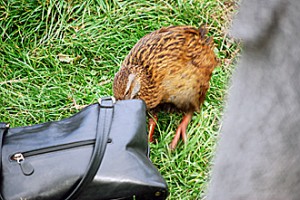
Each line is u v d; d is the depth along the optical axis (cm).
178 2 473
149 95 392
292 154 117
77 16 474
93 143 270
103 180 260
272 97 117
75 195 259
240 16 116
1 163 262
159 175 270
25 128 284
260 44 116
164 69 388
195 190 354
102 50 452
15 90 423
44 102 412
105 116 279
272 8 109
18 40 465
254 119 124
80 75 435
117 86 393
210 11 471
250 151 127
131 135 276
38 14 471
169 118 406
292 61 109
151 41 399
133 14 468
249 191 129
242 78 130
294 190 120
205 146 378
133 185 261
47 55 448
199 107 402
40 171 261
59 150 268
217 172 147
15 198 254
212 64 406
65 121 287
